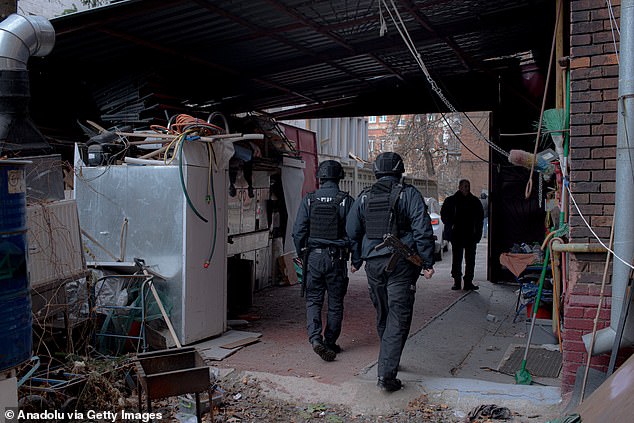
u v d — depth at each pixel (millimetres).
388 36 8234
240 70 9156
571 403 4352
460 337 7078
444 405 4781
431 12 7383
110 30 6660
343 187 17422
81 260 5535
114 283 6098
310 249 5988
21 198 3561
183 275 6145
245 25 6906
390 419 4594
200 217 6359
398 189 5105
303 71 9562
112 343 5793
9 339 3451
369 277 5176
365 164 22859
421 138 32125
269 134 10008
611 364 4113
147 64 7910
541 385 5188
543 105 5547
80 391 4543
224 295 6828
